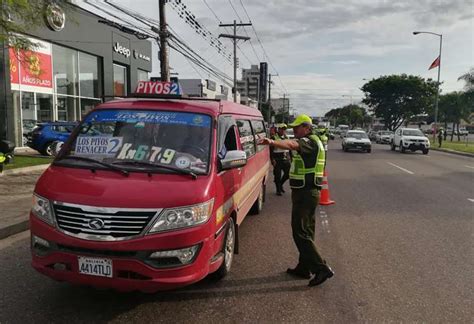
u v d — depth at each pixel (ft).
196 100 16.79
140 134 14.70
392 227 24.57
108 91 91.15
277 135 35.78
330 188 39.70
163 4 57.88
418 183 43.60
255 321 12.73
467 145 133.49
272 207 30.40
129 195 11.94
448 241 21.72
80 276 11.89
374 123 343.26
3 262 17.58
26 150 66.39
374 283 15.93
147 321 12.51
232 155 14.33
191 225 12.14
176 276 11.92
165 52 59.00
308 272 16.30
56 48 74.95
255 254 19.20
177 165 13.69
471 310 13.75
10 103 62.69
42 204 12.59
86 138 14.83
